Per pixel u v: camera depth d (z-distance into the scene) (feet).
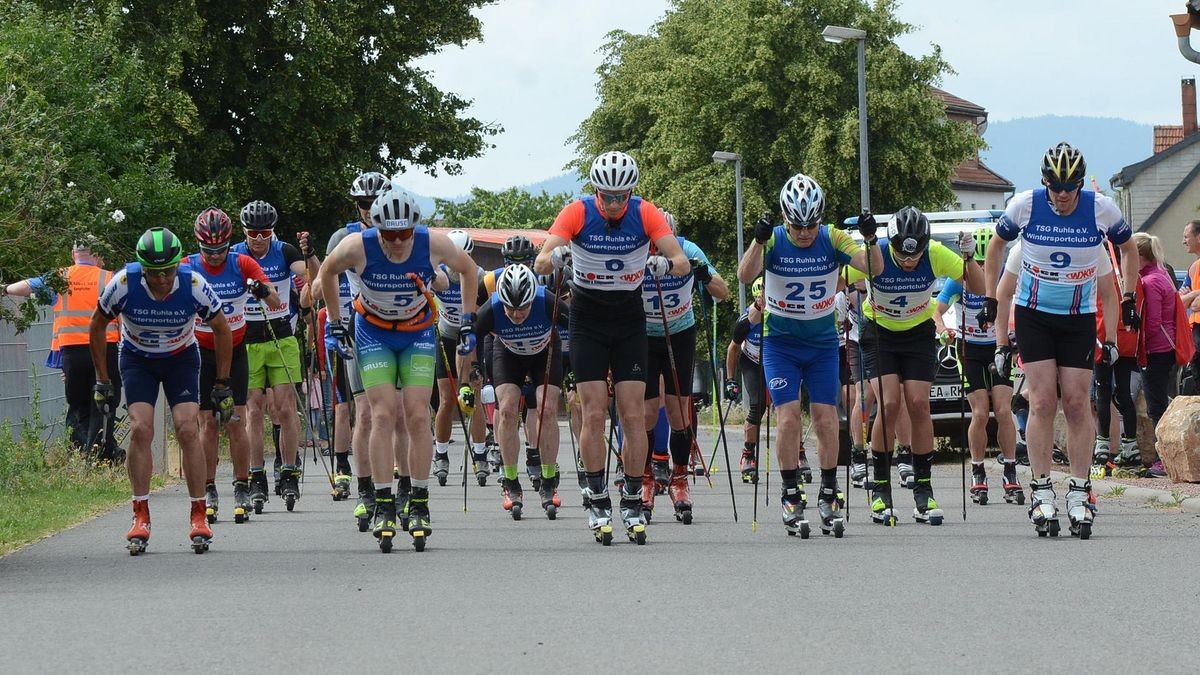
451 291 78.43
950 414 99.19
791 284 57.21
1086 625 36.50
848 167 246.88
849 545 53.78
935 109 253.65
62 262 74.95
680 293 64.44
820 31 249.14
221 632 36.94
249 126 185.88
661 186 273.13
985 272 57.93
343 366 77.82
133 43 165.68
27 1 131.03
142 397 54.60
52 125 79.87
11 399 96.99
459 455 117.60
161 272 52.75
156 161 165.58
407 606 40.63
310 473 99.81
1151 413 81.05
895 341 62.08
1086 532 54.34
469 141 199.31
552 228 54.13
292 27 173.58
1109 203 55.62
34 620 39.04
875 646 34.22
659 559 50.39
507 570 47.88
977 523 61.82
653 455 66.69
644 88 309.63
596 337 55.36
